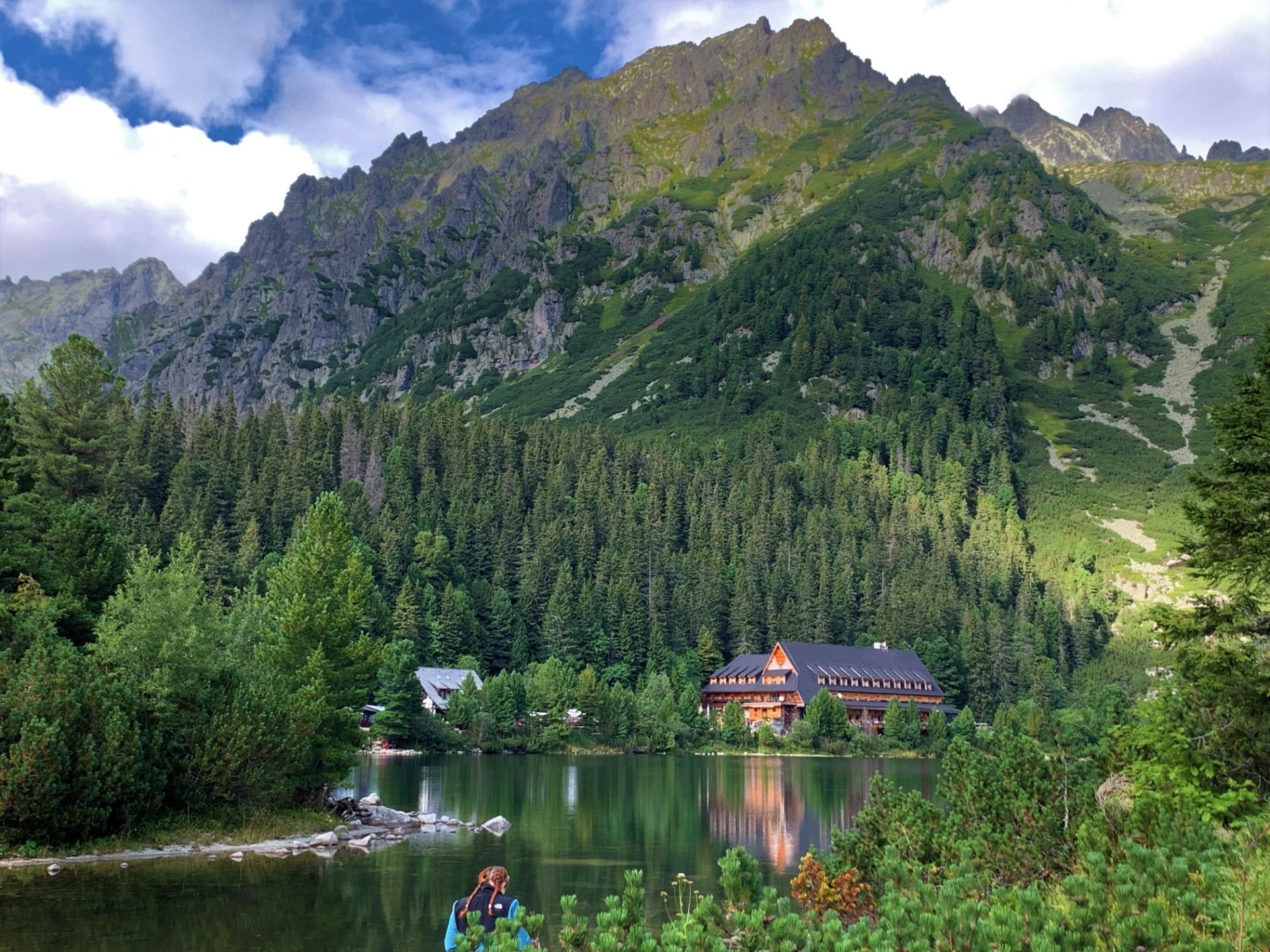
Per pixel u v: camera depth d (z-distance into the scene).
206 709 55.06
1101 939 17.28
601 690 150.88
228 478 187.88
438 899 39.97
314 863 47.28
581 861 50.75
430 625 163.50
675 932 17.81
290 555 68.25
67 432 114.19
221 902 38.31
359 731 62.84
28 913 35.72
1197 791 28.44
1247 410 32.44
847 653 192.62
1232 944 16.64
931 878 26.72
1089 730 61.97
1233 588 33.44
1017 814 29.77
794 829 64.12
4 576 64.00
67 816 45.72
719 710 183.62
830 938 17.53
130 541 145.38
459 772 104.44
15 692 46.66
